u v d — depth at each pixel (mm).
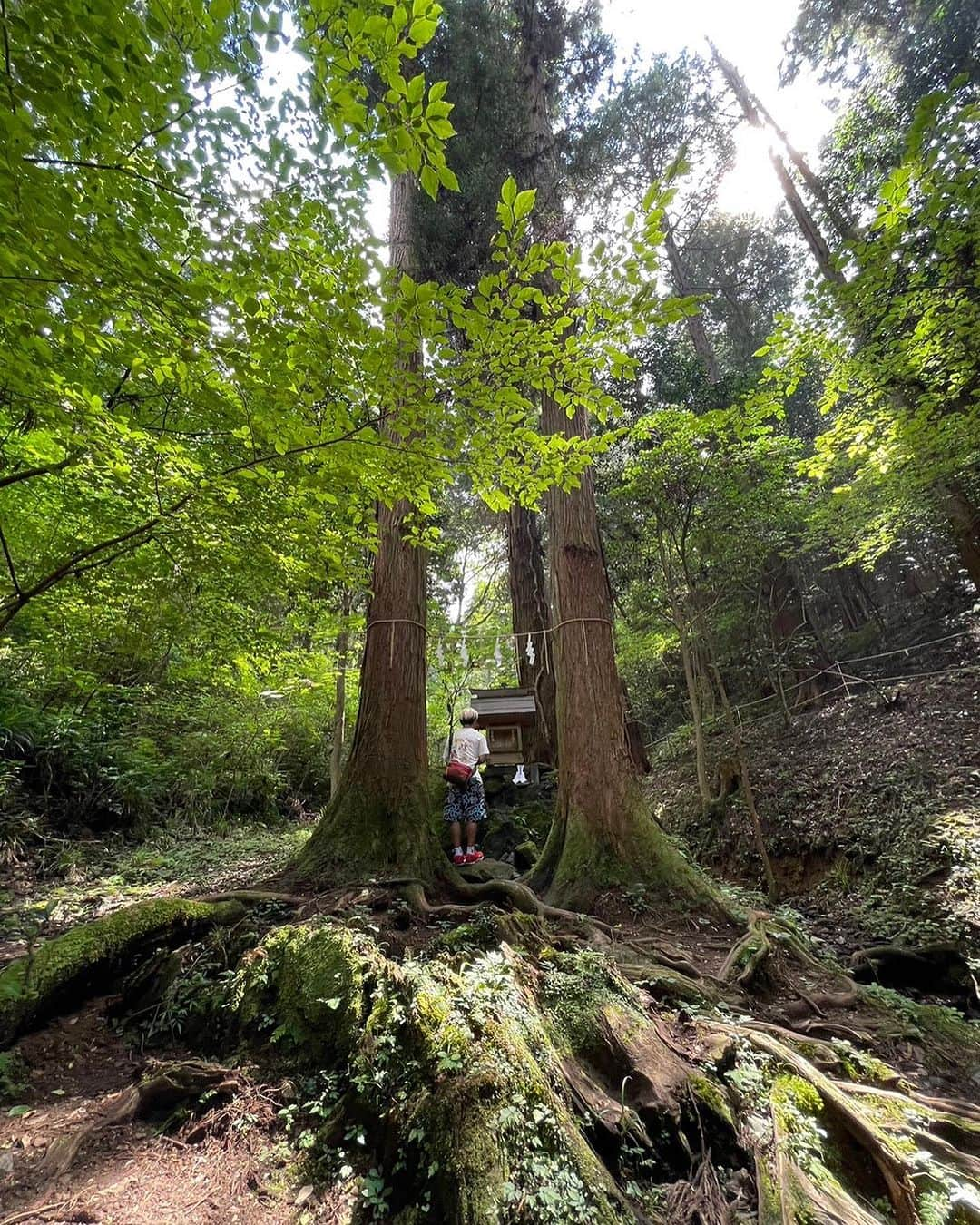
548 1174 1697
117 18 1647
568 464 3377
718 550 7328
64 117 1752
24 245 1947
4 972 2875
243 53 1859
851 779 6434
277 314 2367
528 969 2670
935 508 7820
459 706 11539
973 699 7027
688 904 4152
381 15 1714
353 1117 2156
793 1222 1609
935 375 5480
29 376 2506
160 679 7422
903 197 4188
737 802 7066
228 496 3232
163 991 3021
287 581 4223
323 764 10250
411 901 3908
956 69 8219
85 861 5227
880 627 11016
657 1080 2119
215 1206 1872
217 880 4996
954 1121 2090
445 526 12219
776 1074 2264
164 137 1937
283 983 2822
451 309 2465
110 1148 2129
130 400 3869
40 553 4445
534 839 5949
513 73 8430
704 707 11055
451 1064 2029
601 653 5191
